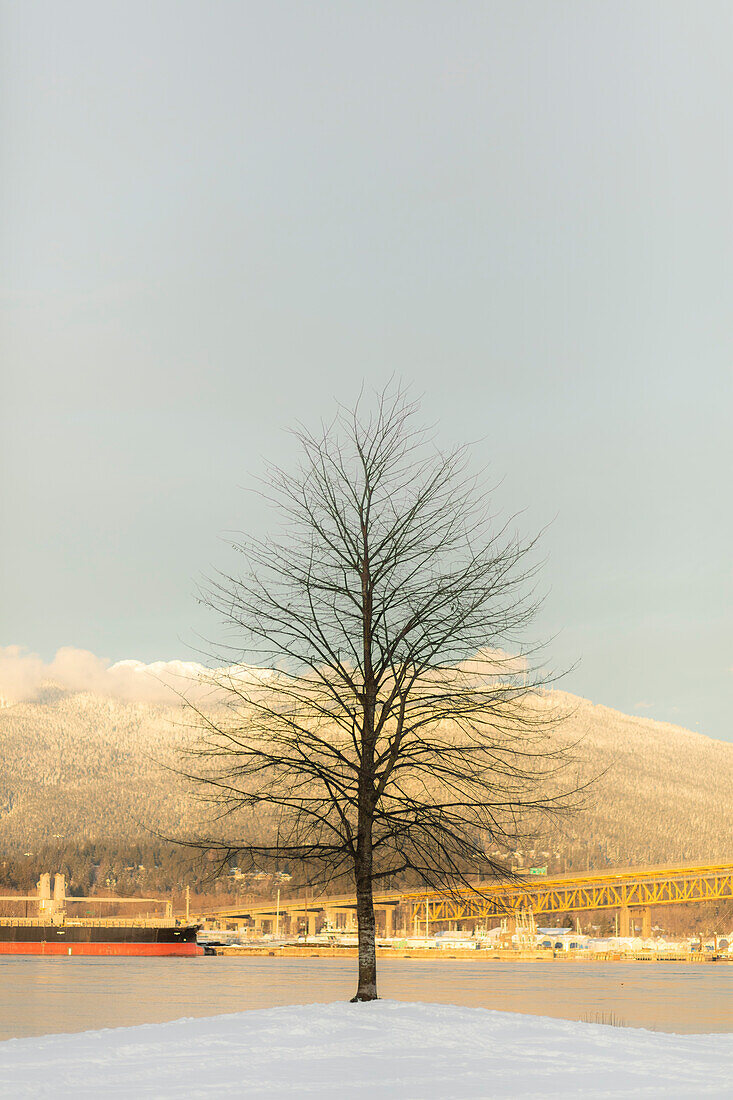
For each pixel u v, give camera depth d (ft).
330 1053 65.51
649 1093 54.75
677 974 369.30
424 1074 59.26
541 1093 54.29
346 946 635.66
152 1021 148.77
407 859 88.17
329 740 94.63
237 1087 55.21
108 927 521.24
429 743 91.56
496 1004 184.03
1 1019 153.28
